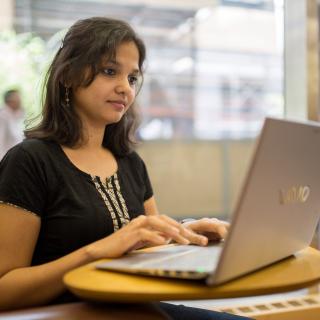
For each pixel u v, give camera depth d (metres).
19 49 3.96
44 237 0.98
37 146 1.02
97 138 1.17
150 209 1.29
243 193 0.58
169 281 0.63
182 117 4.61
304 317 1.44
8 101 3.67
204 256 0.75
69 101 1.12
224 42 4.90
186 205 3.79
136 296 0.59
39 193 0.96
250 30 4.68
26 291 0.83
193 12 4.96
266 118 0.58
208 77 4.87
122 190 1.13
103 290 0.60
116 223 1.03
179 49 4.98
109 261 0.75
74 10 4.40
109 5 4.55
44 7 4.24
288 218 0.74
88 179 1.05
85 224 0.98
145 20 4.93
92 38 1.07
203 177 3.87
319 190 0.83
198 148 3.88
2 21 4.12
